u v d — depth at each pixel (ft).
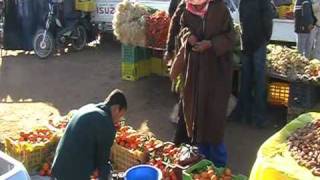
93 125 14.35
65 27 38.93
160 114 26.55
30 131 20.70
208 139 19.30
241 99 24.86
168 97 28.99
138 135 19.60
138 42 30.01
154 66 32.42
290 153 13.52
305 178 12.20
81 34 40.06
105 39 43.78
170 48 20.61
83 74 33.68
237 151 22.30
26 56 38.55
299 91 23.58
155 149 18.49
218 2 18.62
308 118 15.65
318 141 13.96
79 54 39.27
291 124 15.25
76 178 14.61
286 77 23.86
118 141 19.33
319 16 31.50
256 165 13.33
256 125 24.66
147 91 30.01
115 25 30.68
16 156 19.48
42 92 30.14
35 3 37.83
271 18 23.27
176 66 19.43
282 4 39.65
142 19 29.58
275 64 24.76
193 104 19.16
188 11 19.11
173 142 21.06
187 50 19.13
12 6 37.78
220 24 18.58
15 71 34.40
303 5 31.27
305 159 13.06
